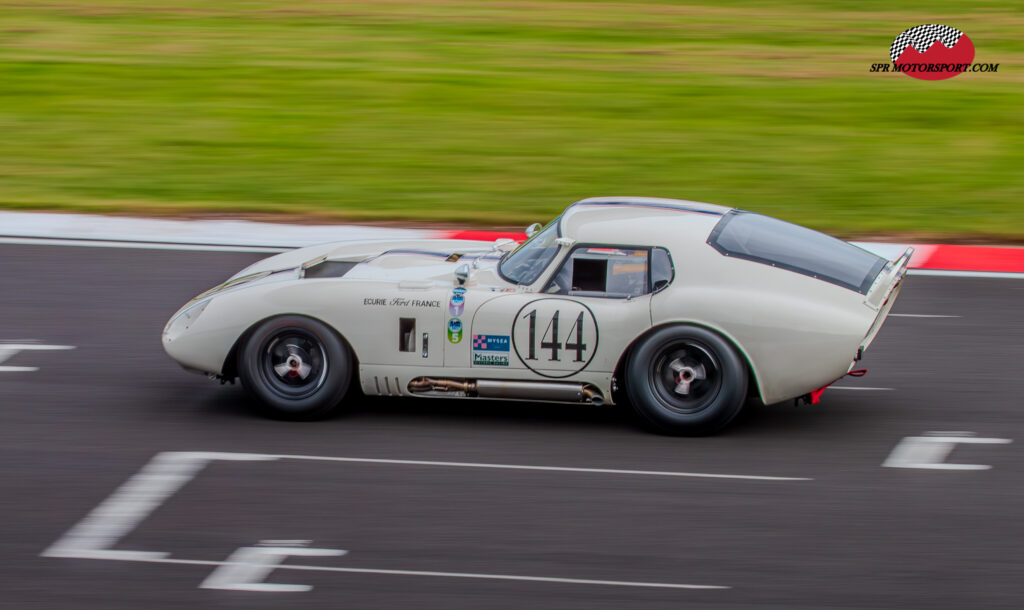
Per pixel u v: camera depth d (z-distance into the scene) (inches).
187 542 532.7
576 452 637.9
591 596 489.4
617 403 678.5
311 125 1642.5
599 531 545.6
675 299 645.3
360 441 649.6
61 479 597.9
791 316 638.5
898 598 489.4
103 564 513.0
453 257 735.1
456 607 480.7
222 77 1872.5
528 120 1669.5
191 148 1539.1
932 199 1350.9
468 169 1462.8
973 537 544.1
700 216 695.1
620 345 647.8
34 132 1596.9
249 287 684.7
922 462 632.4
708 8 2466.8
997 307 952.9
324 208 1300.4
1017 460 637.3
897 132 1633.9
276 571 507.8
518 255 692.1
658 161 1493.6
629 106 1733.5
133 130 1611.7
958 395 745.0
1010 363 811.4
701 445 650.8
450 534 542.0
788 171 1456.7
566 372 653.9
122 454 629.9
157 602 483.5
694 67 1955.0
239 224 1228.5
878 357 823.1
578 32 2212.1
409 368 663.8
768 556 523.8
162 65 1937.7
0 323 877.2
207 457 625.9
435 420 684.1
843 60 2017.7
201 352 673.0
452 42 2116.1
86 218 1239.5
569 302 653.9
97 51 2018.9
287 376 674.2
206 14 2329.0
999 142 1594.5
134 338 845.8
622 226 672.4
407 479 600.4
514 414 696.4
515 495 583.2
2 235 1155.3
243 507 567.2
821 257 679.7
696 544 534.6
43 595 488.1
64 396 722.2
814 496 586.2
